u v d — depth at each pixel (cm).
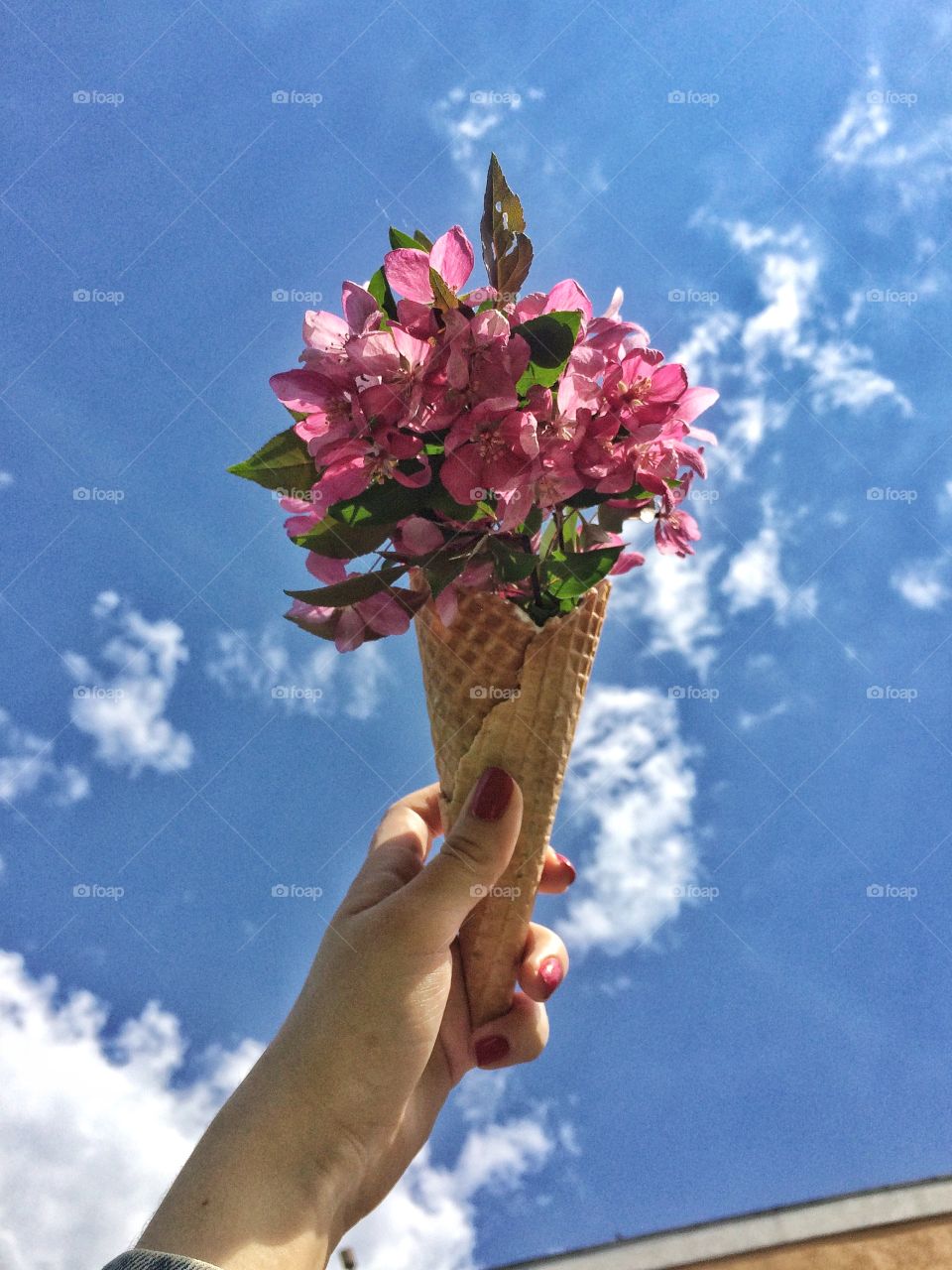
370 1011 30
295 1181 28
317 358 28
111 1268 25
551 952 38
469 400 28
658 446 30
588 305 31
